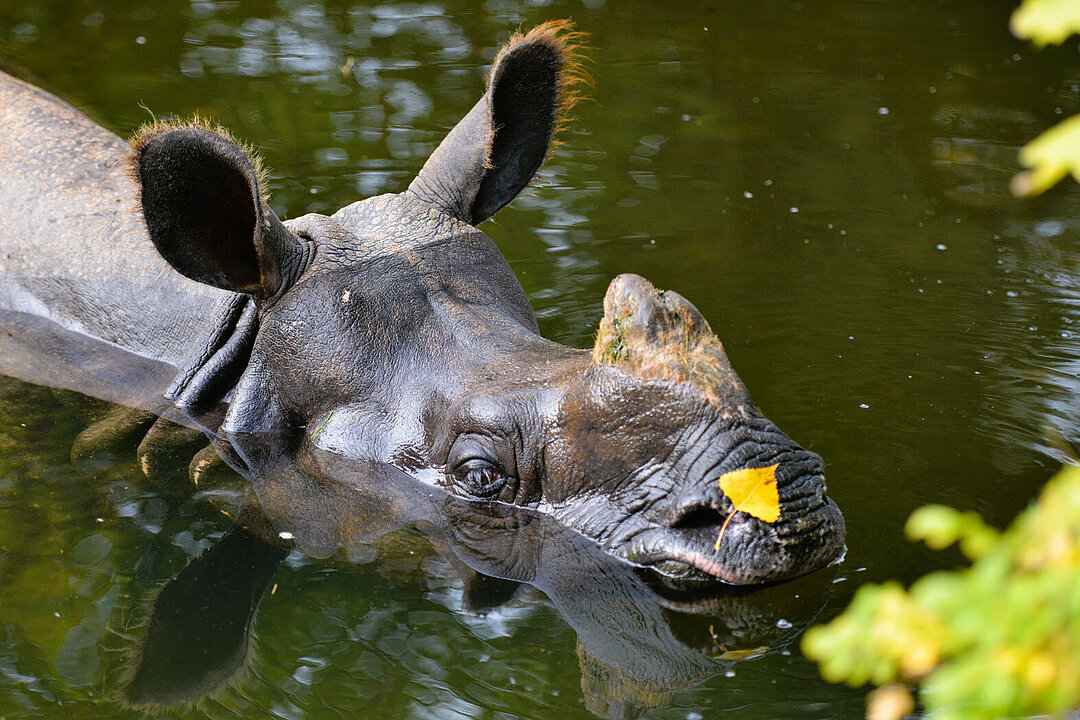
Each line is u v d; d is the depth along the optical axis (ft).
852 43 73.10
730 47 72.23
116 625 27.63
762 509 25.03
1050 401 36.76
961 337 41.78
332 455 31.17
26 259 41.55
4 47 67.72
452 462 29.35
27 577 28.89
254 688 25.50
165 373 37.68
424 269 32.83
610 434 26.78
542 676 24.97
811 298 44.98
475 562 27.78
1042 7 11.43
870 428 34.78
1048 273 47.21
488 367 30.30
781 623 25.41
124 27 72.08
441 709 24.35
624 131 61.26
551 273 46.83
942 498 30.42
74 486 32.12
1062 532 12.18
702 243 49.88
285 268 32.32
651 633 25.52
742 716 23.62
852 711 23.61
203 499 31.45
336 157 55.98
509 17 75.31
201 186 31.22
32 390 36.88
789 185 55.57
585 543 27.04
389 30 72.79
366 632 26.58
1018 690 12.51
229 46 69.67
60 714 25.20
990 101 64.80
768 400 36.83
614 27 74.95
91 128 45.21
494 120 34.88
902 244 49.88
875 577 26.61
